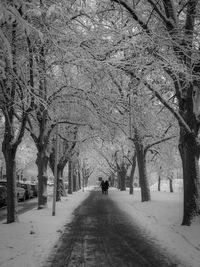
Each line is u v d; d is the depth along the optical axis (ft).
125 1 43.24
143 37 43.88
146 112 68.03
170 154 116.88
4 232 44.83
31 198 137.28
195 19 50.60
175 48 44.98
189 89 47.70
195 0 45.39
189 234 42.91
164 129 90.33
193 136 48.52
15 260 31.78
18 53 40.81
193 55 45.47
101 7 49.98
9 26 36.35
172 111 47.83
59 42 42.83
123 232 48.21
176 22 45.29
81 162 196.54
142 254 35.04
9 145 52.49
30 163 193.88
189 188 48.73
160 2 47.88
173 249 36.86
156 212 68.13
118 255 34.76
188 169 48.85
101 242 41.24
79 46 43.75
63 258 33.37
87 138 94.27
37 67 44.70
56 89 56.18
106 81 51.16
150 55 43.80
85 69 46.60
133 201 100.89
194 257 33.14
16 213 53.72
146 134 81.82
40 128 74.08
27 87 40.22
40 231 47.44
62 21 42.11
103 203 101.40
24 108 46.37
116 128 66.90
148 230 49.52
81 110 65.31
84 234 46.62
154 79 51.90
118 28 46.88
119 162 199.52
